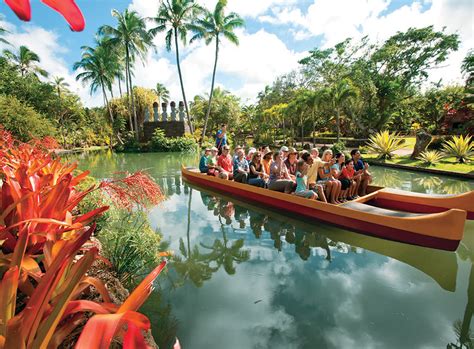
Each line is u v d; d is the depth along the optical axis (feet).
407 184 31.12
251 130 144.56
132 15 79.56
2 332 3.02
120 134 97.55
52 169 7.30
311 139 105.50
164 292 10.73
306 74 106.22
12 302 3.20
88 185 14.51
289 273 12.21
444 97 81.97
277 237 16.22
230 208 22.00
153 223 18.63
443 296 10.62
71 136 95.45
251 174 23.84
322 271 12.40
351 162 20.06
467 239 15.98
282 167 21.48
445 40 73.77
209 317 9.29
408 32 77.15
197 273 12.16
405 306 9.99
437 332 8.70
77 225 5.56
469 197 17.06
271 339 8.35
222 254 14.05
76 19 1.28
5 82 68.90
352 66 86.53
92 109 128.88
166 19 76.28
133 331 2.76
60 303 3.11
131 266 9.95
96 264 8.92
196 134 94.89
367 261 13.38
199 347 8.00
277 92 121.49
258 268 12.64
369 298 10.45
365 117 85.56
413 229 14.56
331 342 8.25
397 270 12.55
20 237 3.89
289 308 9.82
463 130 60.64
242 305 9.96
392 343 8.23
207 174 29.63
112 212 12.78
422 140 46.32
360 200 19.17
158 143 80.33
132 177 6.63
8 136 9.84
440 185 30.17
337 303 10.14
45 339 3.03
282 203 20.18
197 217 19.92
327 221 17.54
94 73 95.66
